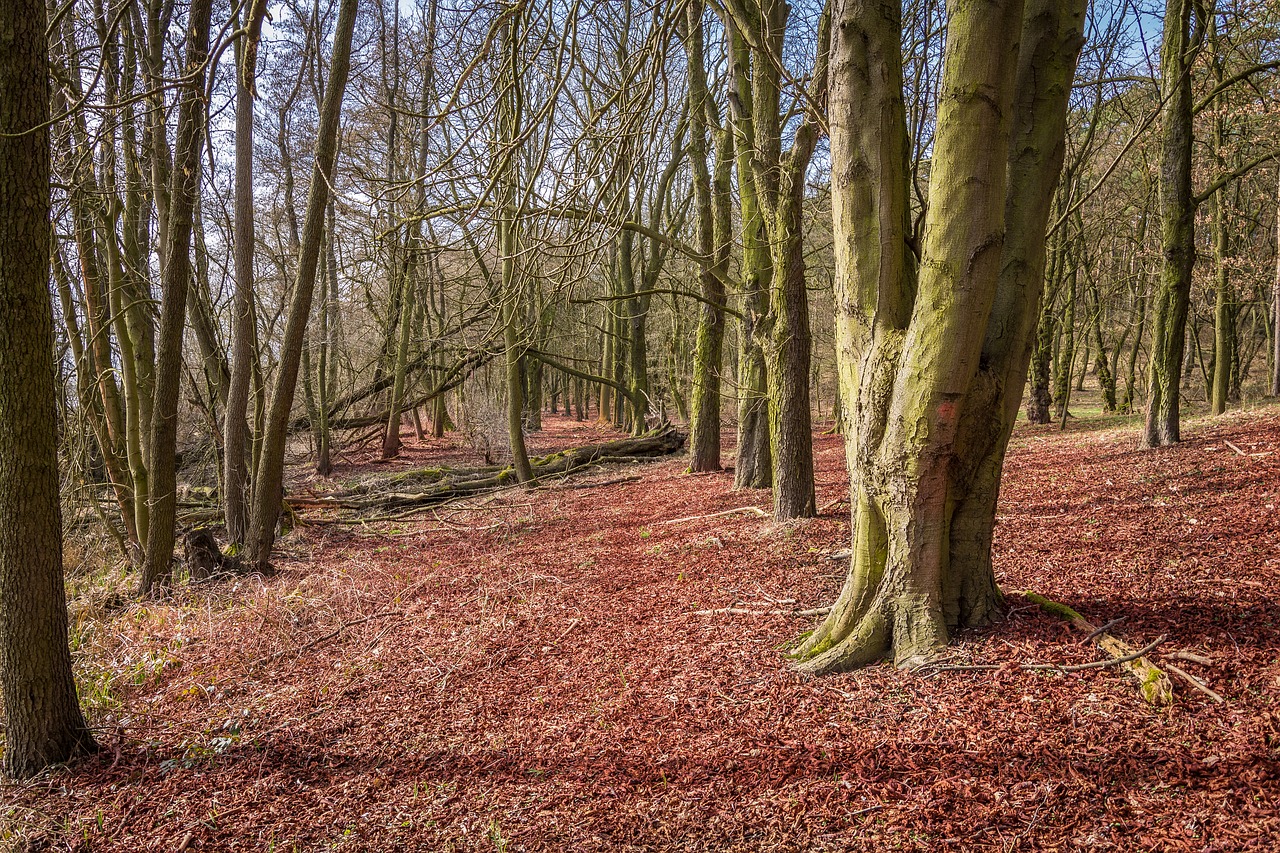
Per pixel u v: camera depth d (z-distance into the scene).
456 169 6.87
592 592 6.69
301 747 4.22
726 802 3.07
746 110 9.35
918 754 3.10
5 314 3.72
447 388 20.75
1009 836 2.55
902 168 3.84
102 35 8.10
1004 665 3.56
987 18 3.13
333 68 8.22
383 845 3.14
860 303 3.90
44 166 3.77
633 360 22.83
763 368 10.57
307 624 6.58
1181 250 9.55
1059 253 16.16
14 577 3.98
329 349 20.25
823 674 3.99
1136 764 2.75
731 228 12.53
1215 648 3.36
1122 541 5.49
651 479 13.94
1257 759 2.62
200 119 7.95
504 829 3.14
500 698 4.61
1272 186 16.77
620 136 5.51
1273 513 5.58
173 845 3.30
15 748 4.09
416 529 11.72
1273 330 21.48
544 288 15.53
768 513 8.71
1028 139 3.64
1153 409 9.92
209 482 15.09
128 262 9.73
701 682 4.27
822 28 6.75
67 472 9.76
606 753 3.66
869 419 3.89
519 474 15.35
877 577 4.06
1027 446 13.20
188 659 5.98
